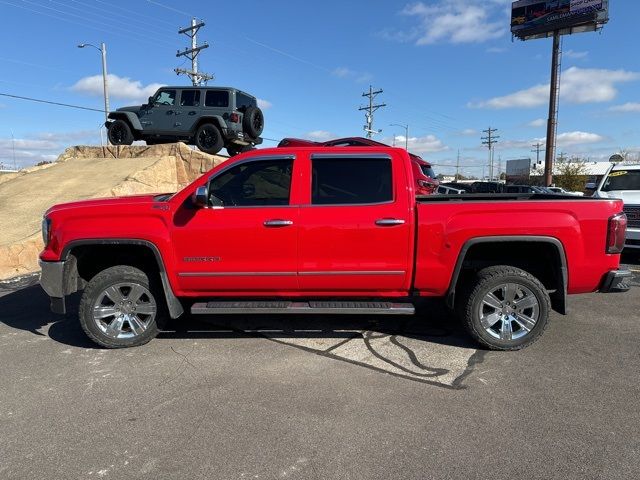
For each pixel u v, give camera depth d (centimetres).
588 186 1097
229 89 1416
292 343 477
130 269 456
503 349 450
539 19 3988
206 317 562
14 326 536
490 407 345
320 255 442
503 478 267
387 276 445
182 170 1400
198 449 295
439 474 270
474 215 435
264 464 280
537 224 429
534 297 442
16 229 892
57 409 346
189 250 443
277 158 451
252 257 443
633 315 568
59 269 450
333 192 446
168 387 380
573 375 399
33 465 280
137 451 294
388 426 320
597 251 436
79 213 451
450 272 440
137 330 462
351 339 488
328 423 324
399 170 443
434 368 415
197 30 3478
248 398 360
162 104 1456
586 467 276
